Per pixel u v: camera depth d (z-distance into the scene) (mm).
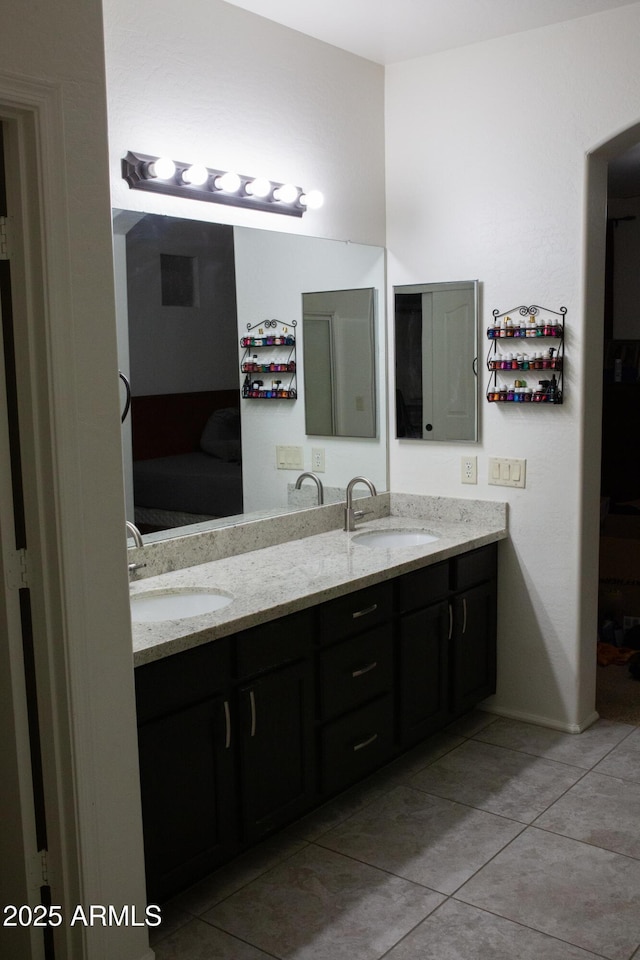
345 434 3605
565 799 2961
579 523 3385
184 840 2316
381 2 2920
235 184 2867
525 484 3490
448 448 3680
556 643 3502
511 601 3600
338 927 2320
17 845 2076
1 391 1928
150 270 2770
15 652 2004
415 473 3789
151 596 2676
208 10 2830
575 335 3295
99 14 1913
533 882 2490
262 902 2439
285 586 2705
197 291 2930
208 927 2338
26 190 1838
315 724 2732
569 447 3365
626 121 3086
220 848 2422
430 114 3533
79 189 1902
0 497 1948
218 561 3055
